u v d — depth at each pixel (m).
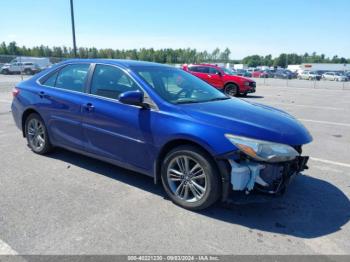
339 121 9.40
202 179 3.40
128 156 3.93
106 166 4.76
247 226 3.23
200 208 3.42
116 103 3.97
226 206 3.62
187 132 3.30
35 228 3.05
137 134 3.74
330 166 5.17
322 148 6.29
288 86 29.05
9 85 19.77
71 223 3.16
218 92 4.64
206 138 3.20
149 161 3.74
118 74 4.12
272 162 3.17
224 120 3.30
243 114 3.55
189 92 4.19
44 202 3.59
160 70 4.41
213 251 2.80
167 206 3.58
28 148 5.60
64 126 4.62
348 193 4.11
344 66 95.12
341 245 2.95
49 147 5.07
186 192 3.51
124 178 4.33
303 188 4.23
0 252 2.68
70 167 4.69
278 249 2.86
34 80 5.23
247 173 3.18
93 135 4.23
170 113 3.52
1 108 10.20
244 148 3.08
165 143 3.50
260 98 16.12
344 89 25.67
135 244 2.85
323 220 3.40
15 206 3.48
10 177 4.28
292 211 3.58
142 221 3.24
